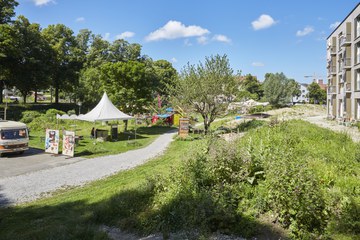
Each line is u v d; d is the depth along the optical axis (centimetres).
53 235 670
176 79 2986
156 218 718
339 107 3781
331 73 4028
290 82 7162
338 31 3791
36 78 4453
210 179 803
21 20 4406
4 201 1039
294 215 618
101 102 2780
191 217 680
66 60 5366
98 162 1689
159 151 2059
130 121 4234
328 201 632
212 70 2803
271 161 769
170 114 4288
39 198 1073
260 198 688
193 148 1097
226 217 647
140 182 1038
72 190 1162
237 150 856
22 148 1931
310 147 1120
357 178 777
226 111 2856
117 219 763
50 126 3231
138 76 3447
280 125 1577
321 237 573
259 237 606
